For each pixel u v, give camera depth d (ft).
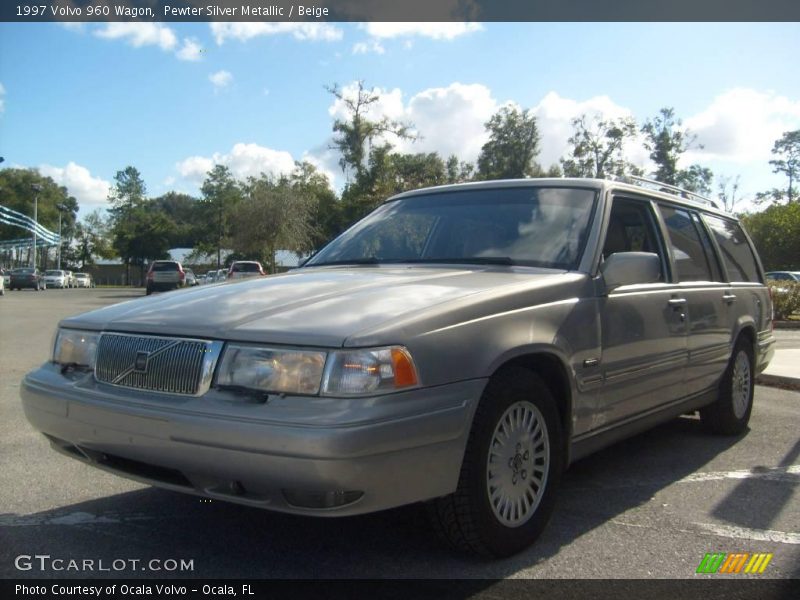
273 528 12.21
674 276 16.05
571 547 11.60
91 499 13.65
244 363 9.48
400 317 9.76
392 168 154.30
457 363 9.91
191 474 9.59
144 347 10.28
